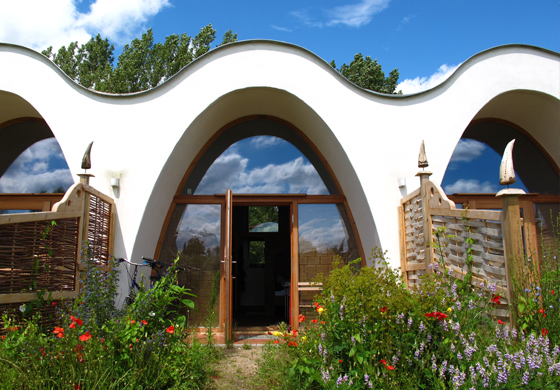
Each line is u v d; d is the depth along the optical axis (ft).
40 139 23.39
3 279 11.60
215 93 18.99
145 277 19.01
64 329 10.16
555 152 22.30
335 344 10.43
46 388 8.71
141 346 10.53
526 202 22.21
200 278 20.54
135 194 18.19
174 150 18.71
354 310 10.53
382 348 9.64
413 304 10.07
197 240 20.90
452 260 13.39
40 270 12.69
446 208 13.39
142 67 60.70
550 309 10.52
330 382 9.52
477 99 19.52
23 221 11.93
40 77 19.11
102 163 18.40
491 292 10.73
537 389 8.46
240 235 30.60
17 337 10.44
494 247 11.22
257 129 22.88
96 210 16.17
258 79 19.19
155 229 19.84
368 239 19.70
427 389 9.29
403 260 17.71
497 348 9.48
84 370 9.12
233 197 21.48
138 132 18.69
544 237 21.95
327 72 19.53
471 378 8.62
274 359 12.99
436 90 19.58
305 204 21.63
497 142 23.32
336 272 12.17
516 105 21.16
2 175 22.82
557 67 19.83
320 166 22.38
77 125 18.71
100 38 64.75
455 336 9.38
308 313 20.58
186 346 11.96
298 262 20.89
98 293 12.06
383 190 18.65
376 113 19.30
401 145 19.07
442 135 19.22
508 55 19.88
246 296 32.94
